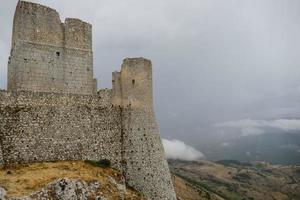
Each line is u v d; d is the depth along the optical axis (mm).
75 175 41438
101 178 44062
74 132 48000
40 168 41938
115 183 45062
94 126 50062
